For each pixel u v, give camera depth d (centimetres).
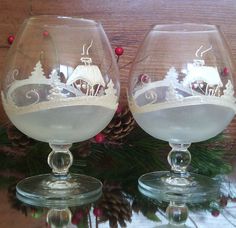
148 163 41
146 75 34
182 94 33
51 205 31
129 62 46
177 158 36
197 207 31
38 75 31
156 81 34
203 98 33
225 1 47
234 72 35
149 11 46
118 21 46
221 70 34
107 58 33
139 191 34
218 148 42
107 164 41
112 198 32
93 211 30
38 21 32
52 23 33
